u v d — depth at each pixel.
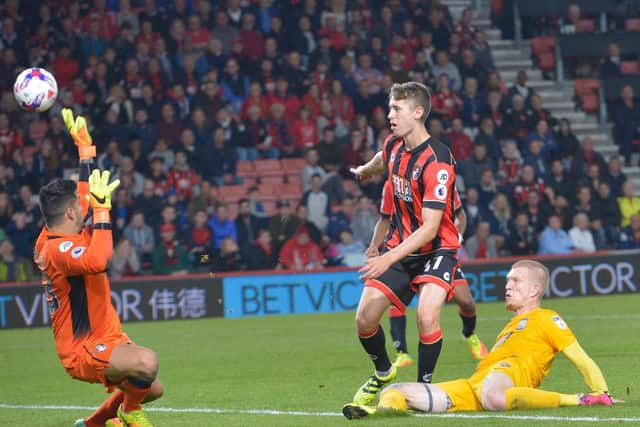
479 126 48.09
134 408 12.55
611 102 55.12
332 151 44.22
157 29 47.84
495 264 40.56
